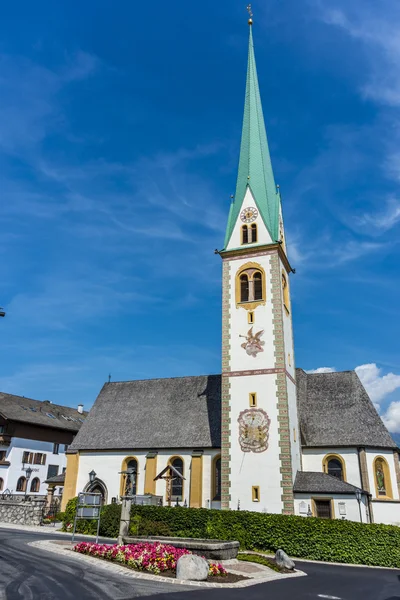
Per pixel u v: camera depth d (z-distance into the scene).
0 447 69.94
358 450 42.94
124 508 28.27
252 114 54.75
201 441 47.19
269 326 44.25
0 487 66.94
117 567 21.64
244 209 49.78
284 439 40.19
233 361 44.34
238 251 48.00
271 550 32.97
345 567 28.89
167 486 44.91
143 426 51.53
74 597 15.43
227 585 19.80
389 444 43.22
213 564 22.44
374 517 40.69
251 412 42.06
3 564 21.03
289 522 33.34
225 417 42.84
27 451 71.25
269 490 39.25
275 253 46.59
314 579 23.48
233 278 47.53
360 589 20.97
